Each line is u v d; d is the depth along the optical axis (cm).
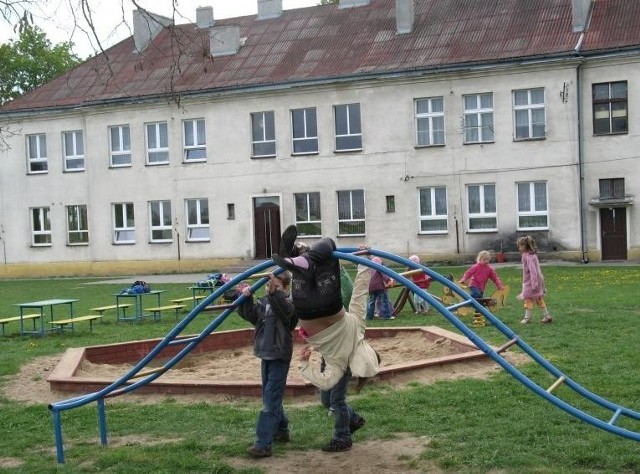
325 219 3788
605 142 3356
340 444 733
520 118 3500
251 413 894
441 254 3609
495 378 1018
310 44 4050
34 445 812
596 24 3506
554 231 3431
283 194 3856
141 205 4122
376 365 712
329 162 3772
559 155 3416
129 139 4147
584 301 1912
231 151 3934
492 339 1362
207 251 4000
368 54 3809
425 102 3638
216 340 1412
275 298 725
